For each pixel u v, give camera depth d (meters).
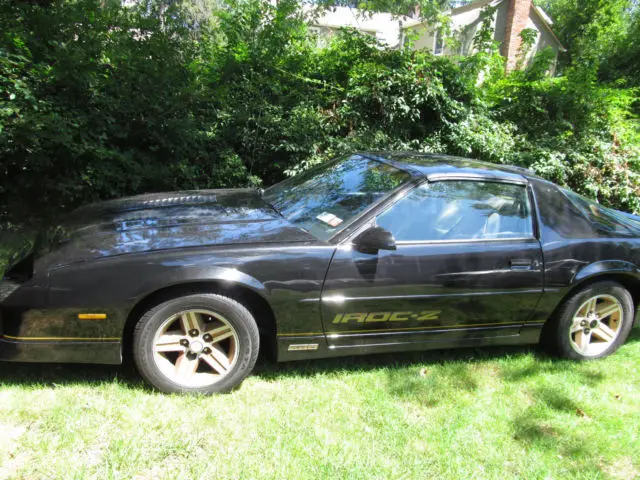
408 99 7.16
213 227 2.85
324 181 3.49
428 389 2.91
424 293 2.86
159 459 2.13
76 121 4.80
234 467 2.12
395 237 2.85
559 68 22.94
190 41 5.97
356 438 2.40
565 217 3.32
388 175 3.19
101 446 2.18
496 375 3.18
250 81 6.71
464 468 2.28
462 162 3.47
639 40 17.67
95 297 2.37
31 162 4.77
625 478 2.34
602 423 2.76
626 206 7.95
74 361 2.45
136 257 2.44
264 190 3.84
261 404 2.61
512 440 2.54
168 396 2.57
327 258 2.66
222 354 2.67
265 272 2.56
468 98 7.92
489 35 8.96
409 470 2.22
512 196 3.22
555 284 3.14
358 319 2.80
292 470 2.13
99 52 5.21
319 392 2.78
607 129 8.72
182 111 5.81
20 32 4.73
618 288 3.38
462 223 3.02
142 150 5.61
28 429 2.24
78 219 3.01
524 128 8.63
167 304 2.46
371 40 7.53
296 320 2.68
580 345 3.44
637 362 3.50
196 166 6.05
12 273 2.48
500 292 3.03
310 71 7.43
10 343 2.36
